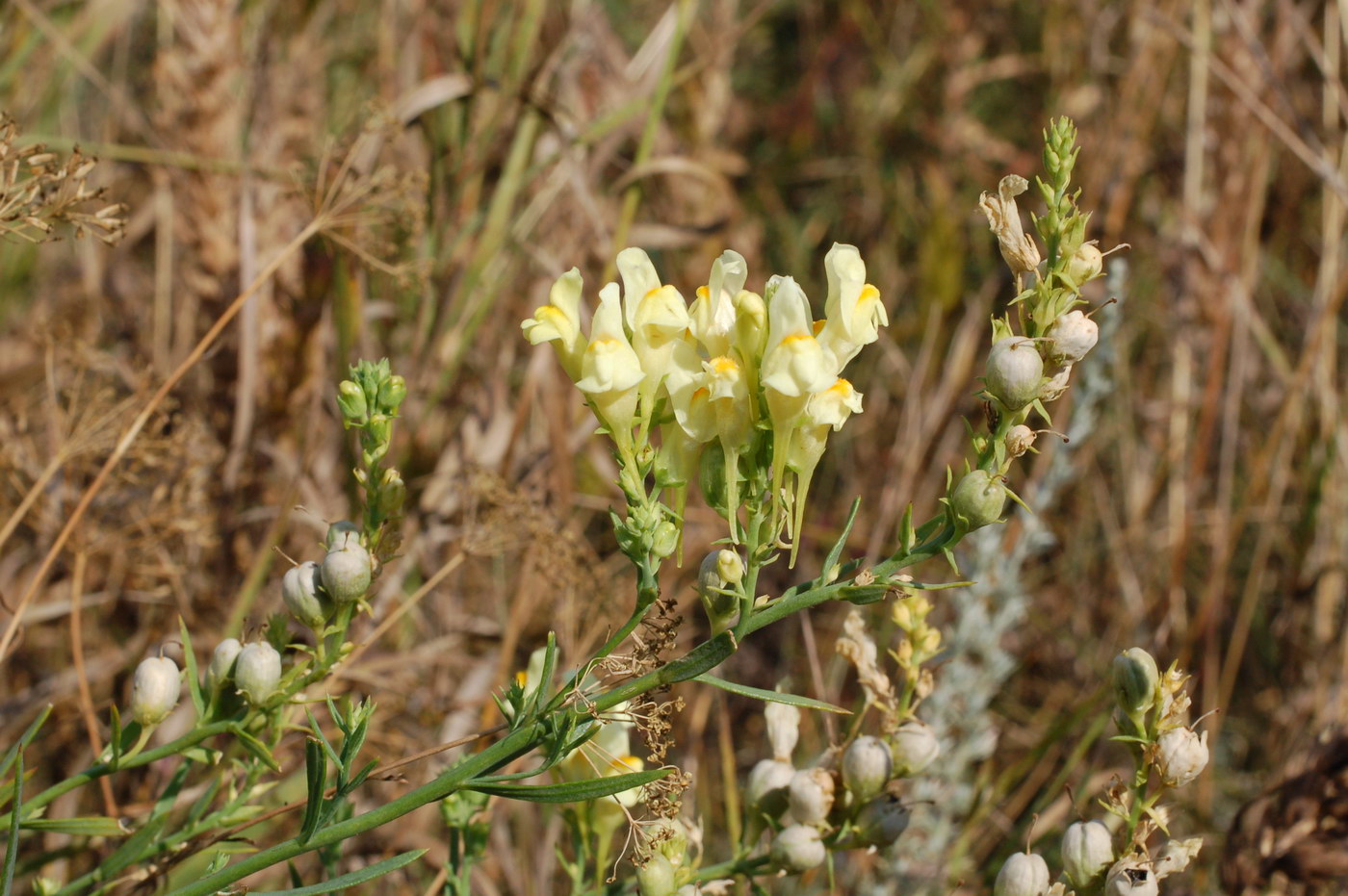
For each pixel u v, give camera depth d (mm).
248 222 3553
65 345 3164
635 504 1736
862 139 6156
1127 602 4488
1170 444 4582
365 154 3670
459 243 3762
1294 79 5270
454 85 3781
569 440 4016
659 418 1807
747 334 1754
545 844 3348
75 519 2662
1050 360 1745
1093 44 5582
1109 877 2000
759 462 1768
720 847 3729
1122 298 4816
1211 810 3768
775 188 6125
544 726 1797
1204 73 4789
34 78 4395
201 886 1848
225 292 3787
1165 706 2002
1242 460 4934
